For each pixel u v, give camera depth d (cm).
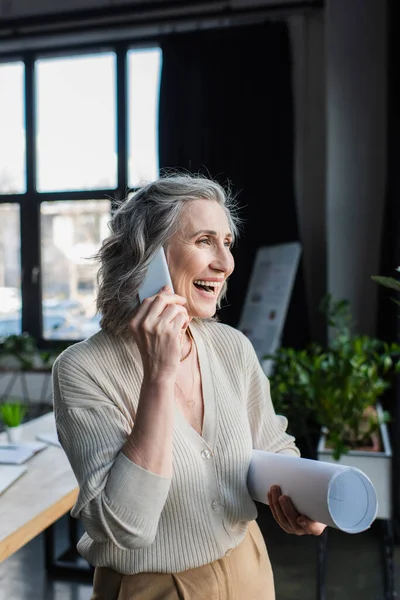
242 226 502
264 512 379
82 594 277
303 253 509
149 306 94
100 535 92
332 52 459
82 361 103
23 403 581
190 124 517
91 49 579
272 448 122
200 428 108
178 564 100
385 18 450
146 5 538
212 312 109
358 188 461
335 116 461
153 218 104
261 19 518
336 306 377
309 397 306
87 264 598
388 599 260
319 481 94
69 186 594
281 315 424
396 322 398
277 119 500
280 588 284
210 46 516
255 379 123
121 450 93
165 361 92
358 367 295
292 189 498
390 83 417
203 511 102
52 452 226
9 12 586
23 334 608
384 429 311
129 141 577
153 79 569
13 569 305
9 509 167
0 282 620
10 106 607
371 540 341
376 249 461
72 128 590
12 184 609
